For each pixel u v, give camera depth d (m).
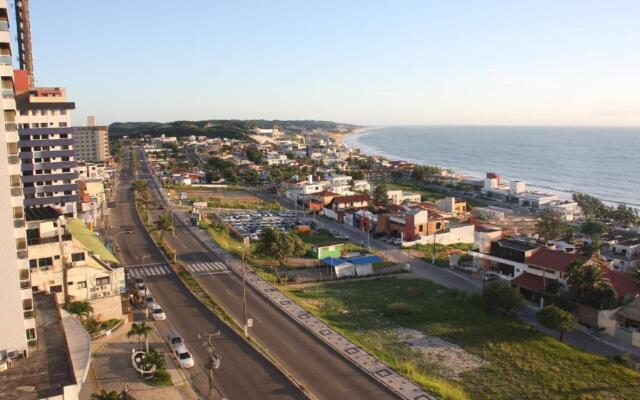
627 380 63.34
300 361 65.69
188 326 76.19
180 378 59.66
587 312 82.44
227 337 72.00
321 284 104.25
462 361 69.31
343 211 174.00
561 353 71.25
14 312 51.16
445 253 131.25
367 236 151.50
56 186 159.62
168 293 91.69
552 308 76.38
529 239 134.25
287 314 82.62
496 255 107.06
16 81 159.50
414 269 116.50
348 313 87.00
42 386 45.44
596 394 60.12
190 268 108.88
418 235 141.00
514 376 64.81
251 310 84.38
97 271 75.94
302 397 56.12
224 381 59.41
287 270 113.81
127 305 81.19
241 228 156.38
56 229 74.38
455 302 92.69
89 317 72.56
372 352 68.88
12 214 50.78
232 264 112.56
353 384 59.72
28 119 159.00
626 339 76.75
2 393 44.28
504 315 85.69
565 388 61.50
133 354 63.91
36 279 72.56
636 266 105.25
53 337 55.81
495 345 74.31
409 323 82.88
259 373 61.38
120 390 55.84
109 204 189.00
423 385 59.41
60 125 162.75
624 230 163.38
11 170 51.19
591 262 93.50
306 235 151.00
